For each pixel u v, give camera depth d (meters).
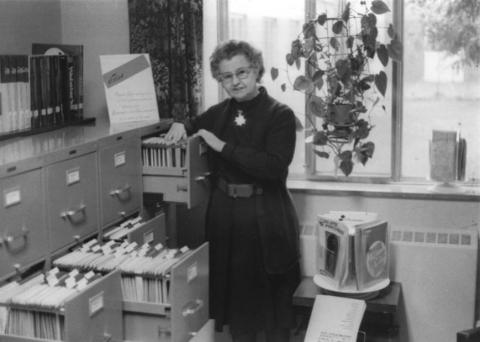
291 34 3.70
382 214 3.60
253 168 3.07
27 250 2.42
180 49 3.64
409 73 3.60
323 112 3.47
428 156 3.64
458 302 3.48
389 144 3.68
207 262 2.82
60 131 3.16
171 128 3.34
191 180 3.11
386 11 3.32
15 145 2.72
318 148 3.78
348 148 3.69
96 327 2.28
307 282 3.46
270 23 3.72
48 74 3.23
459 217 3.50
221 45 3.11
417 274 3.51
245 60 3.06
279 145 3.12
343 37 3.53
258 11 3.72
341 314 3.12
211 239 3.30
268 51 3.74
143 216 3.32
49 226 2.55
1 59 2.93
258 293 3.28
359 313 3.11
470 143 3.58
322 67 3.64
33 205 2.45
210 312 3.33
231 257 3.27
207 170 3.29
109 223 2.98
